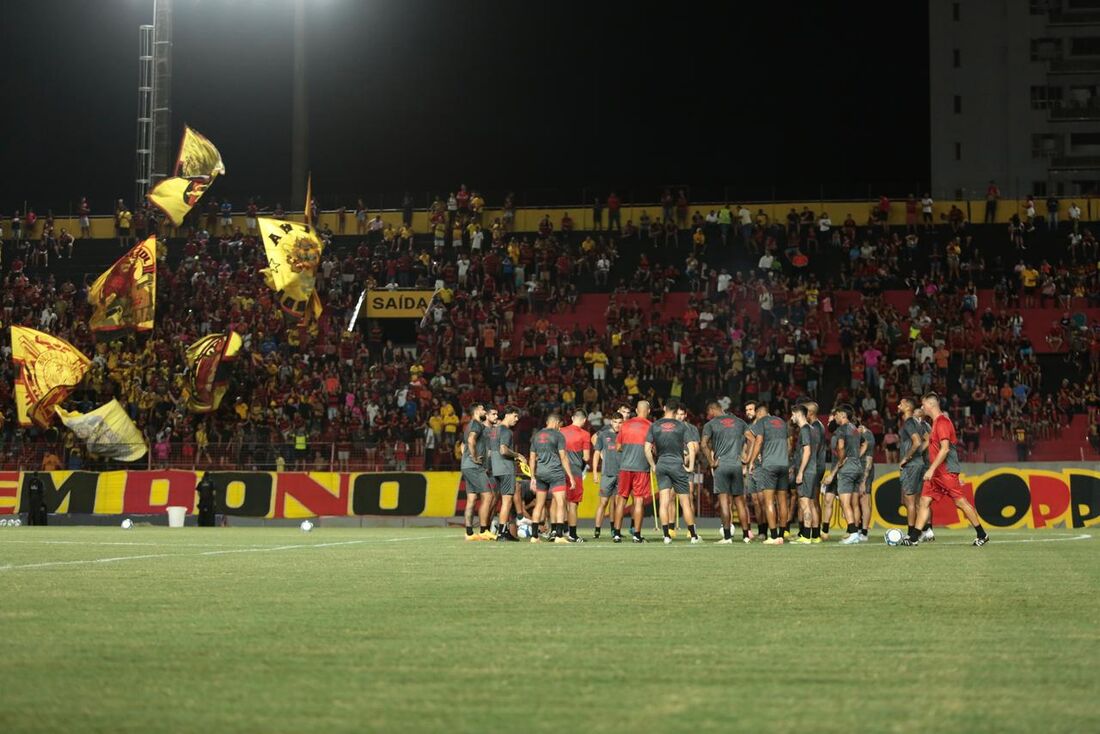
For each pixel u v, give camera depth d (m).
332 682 5.78
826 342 43.09
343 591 10.55
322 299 46.19
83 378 38.56
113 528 30.95
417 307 45.81
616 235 49.56
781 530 20.55
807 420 20.58
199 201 49.66
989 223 48.16
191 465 36.50
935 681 5.82
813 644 7.09
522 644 7.08
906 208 48.47
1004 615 8.60
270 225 42.28
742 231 48.25
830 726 4.76
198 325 44.25
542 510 22.06
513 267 46.19
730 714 5.00
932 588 10.79
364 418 39.47
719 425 20.44
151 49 50.56
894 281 45.22
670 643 7.13
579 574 12.55
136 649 6.89
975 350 40.03
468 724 4.81
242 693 5.49
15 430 40.34
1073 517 30.80
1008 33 74.00
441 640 7.26
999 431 37.06
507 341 42.44
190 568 13.59
